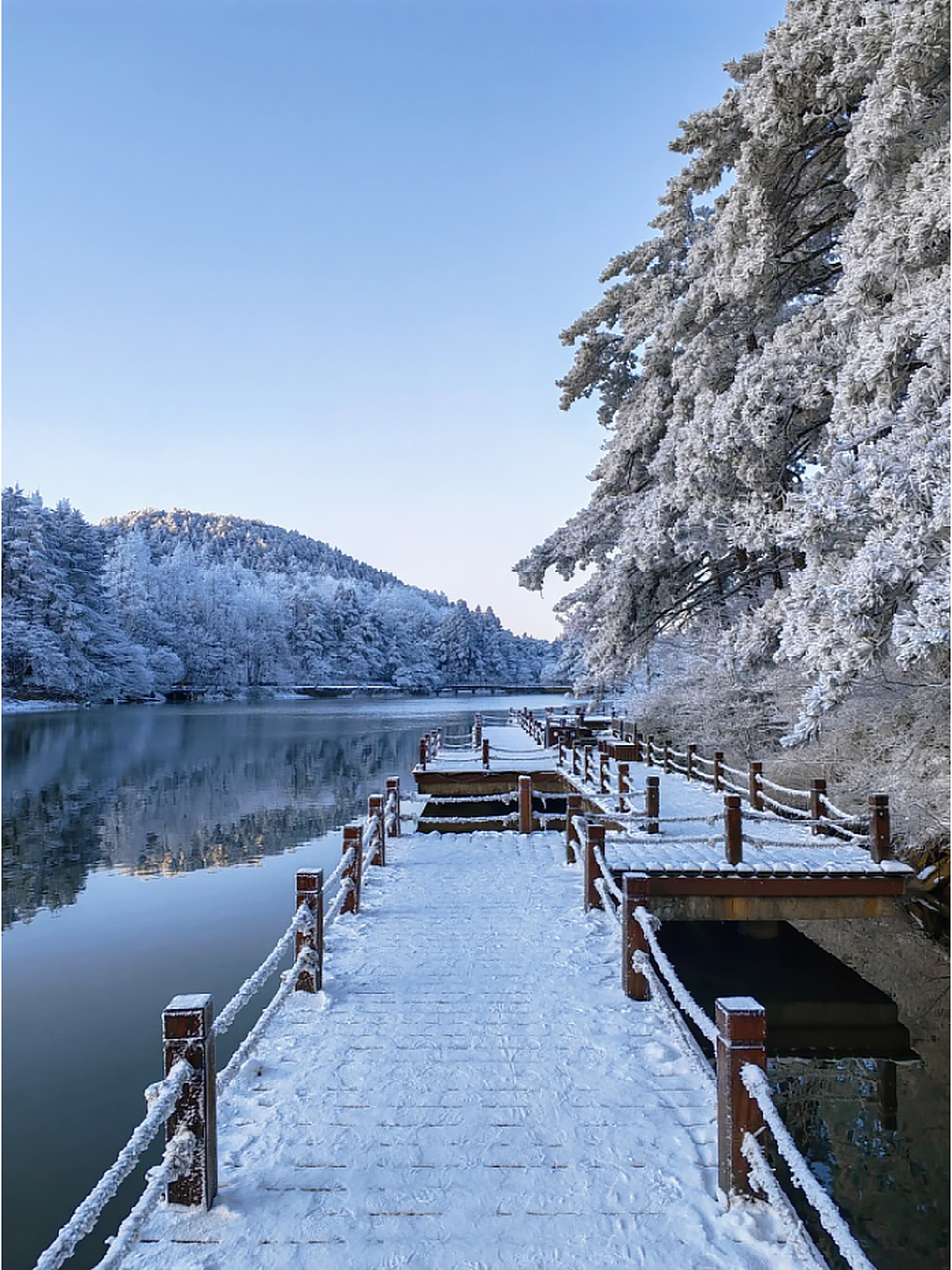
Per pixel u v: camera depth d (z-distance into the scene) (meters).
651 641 19.22
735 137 13.89
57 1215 5.04
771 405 10.58
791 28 10.41
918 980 8.85
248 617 101.25
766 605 11.10
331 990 5.56
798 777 14.59
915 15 8.14
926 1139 5.71
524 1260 2.94
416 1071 4.40
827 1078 6.76
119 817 19.98
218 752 34.88
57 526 65.88
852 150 9.15
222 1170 3.46
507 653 140.62
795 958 9.57
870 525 7.73
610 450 21.48
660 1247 3.01
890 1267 4.40
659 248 19.97
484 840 11.18
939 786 10.23
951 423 7.01
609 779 13.75
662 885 8.24
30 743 38.09
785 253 13.02
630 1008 5.26
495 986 5.63
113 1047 7.46
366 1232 3.08
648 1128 3.84
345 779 26.58
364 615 123.88
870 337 8.48
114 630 67.31
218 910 12.12
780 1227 3.11
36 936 10.88
